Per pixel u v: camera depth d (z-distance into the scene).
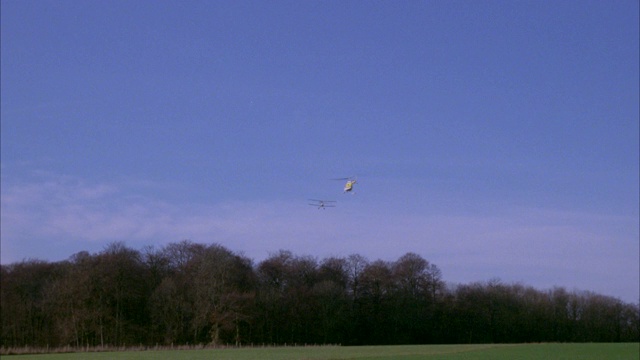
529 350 80.25
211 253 100.12
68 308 91.81
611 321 130.00
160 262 102.81
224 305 96.44
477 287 125.06
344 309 110.69
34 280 99.12
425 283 119.50
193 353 75.06
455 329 119.81
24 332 94.56
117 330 92.94
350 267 117.50
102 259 93.75
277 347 93.12
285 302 106.88
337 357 65.56
